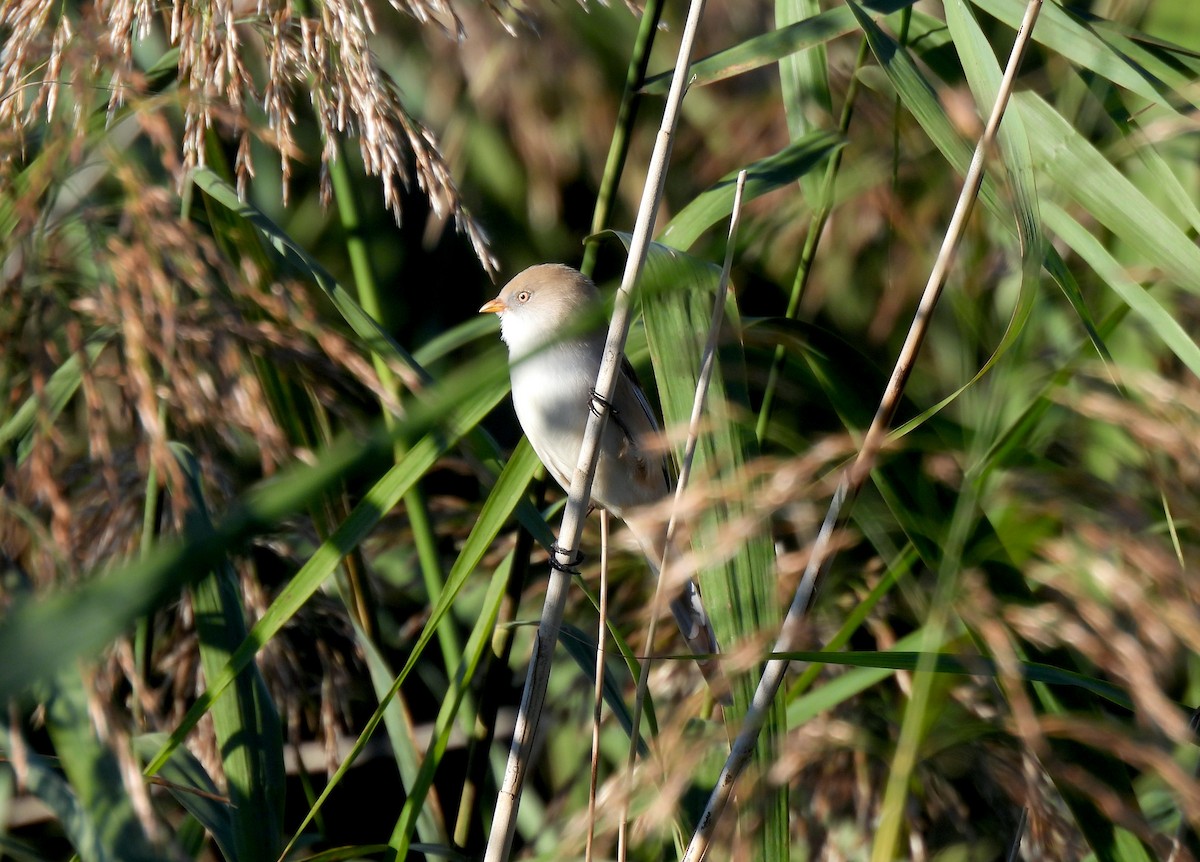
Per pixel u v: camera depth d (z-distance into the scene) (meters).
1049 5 5.18
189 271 4.62
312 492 2.18
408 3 5.13
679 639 6.71
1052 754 4.05
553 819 6.62
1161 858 4.48
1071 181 4.88
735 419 4.72
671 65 10.27
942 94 5.00
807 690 6.45
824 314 8.91
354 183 6.39
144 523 5.42
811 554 4.25
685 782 4.39
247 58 6.50
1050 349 6.28
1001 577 4.92
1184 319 5.92
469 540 5.02
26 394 5.36
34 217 4.68
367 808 7.14
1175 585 3.78
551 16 9.81
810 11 6.05
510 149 10.55
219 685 4.43
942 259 4.07
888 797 4.13
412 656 4.82
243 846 4.95
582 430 6.13
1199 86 5.03
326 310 9.79
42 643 1.59
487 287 10.55
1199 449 4.02
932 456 5.11
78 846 4.15
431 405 2.49
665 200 10.25
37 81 5.00
